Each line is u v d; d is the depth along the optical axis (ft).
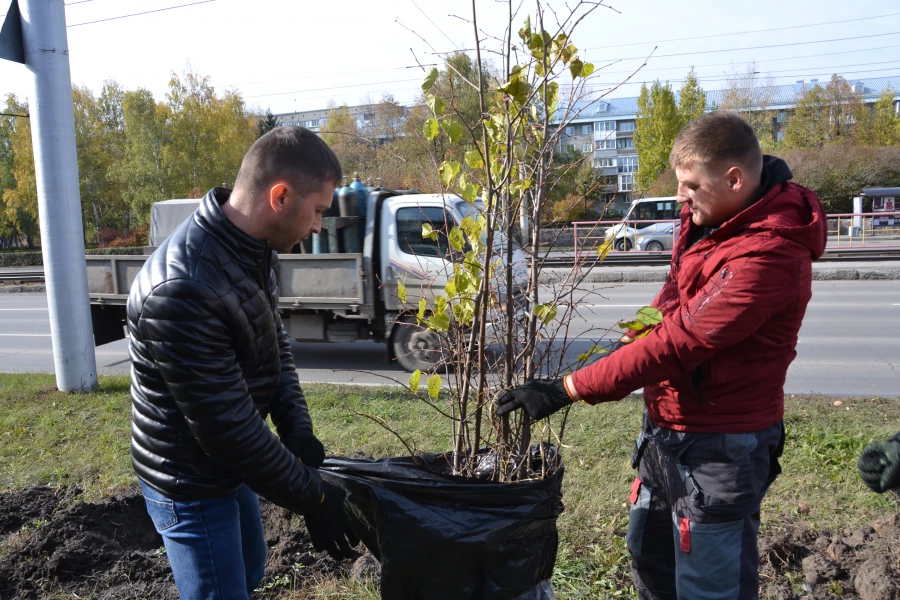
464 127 7.73
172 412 5.84
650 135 124.98
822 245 6.29
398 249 24.59
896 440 6.02
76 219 21.50
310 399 19.81
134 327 5.69
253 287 6.00
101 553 10.81
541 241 7.53
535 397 6.52
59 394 21.43
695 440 6.54
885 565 9.21
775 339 6.27
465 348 7.36
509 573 6.63
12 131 150.71
